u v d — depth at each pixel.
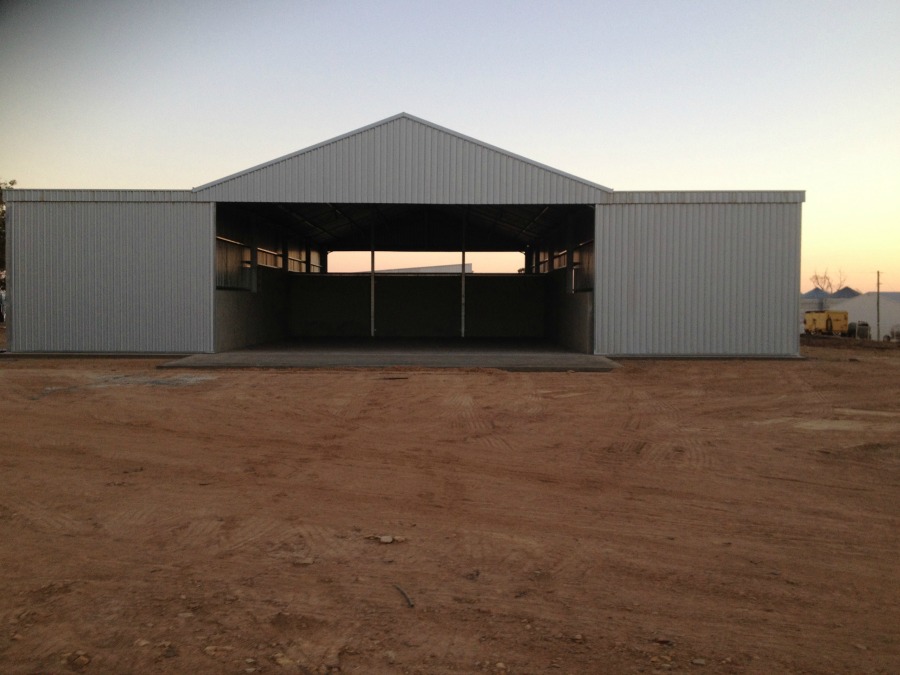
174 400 12.15
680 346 19.92
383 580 4.72
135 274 19.80
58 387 13.61
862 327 40.41
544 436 9.48
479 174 19.86
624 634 3.98
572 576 4.81
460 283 32.84
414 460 8.11
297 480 7.22
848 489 6.99
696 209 19.86
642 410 11.60
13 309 19.86
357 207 25.81
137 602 4.36
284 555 5.18
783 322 19.94
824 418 10.91
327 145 19.81
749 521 6.01
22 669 3.56
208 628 4.02
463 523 5.93
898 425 10.34
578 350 22.73
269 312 27.81
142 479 7.23
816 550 5.33
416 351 22.36
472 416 10.97
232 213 22.23
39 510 6.21
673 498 6.66
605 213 19.84
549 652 3.77
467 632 4.00
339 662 3.66
